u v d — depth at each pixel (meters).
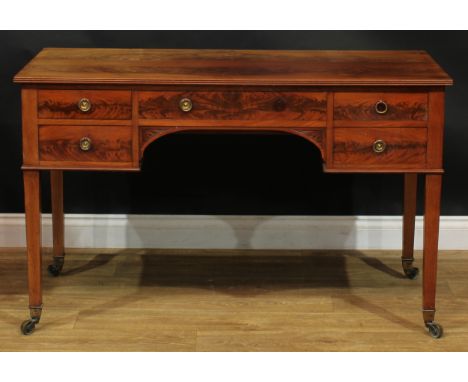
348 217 3.59
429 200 2.89
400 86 2.81
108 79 2.79
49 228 3.61
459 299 3.22
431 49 3.43
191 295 3.24
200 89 2.82
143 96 2.82
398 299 3.22
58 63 2.97
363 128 2.84
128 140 2.85
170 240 3.61
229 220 3.60
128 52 3.16
